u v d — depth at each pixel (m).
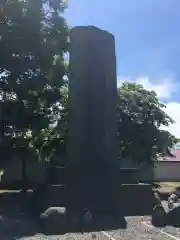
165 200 26.41
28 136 29.55
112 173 21.84
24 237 14.68
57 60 27.09
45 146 32.72
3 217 16.45
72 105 22.25
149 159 37.41
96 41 22.86
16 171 38.19
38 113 27.53
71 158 21.78
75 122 21.98
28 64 24.59
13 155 28.84
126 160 42.81
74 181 21.45
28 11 23.92
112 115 22.61
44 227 15.89
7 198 22.45
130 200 22.19
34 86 25.14
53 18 26.09
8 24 23.83
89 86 22.27
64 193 21.44
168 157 52.03
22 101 26.22
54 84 27.30
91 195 21.16
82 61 22.50
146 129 35.19
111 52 23.28
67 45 26.14
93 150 21.69
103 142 21.92
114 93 23.00
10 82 25.06
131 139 35.06
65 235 15.05
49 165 31.95
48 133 32.38
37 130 27.25
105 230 16.06
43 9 25.89
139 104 35.44
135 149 35.53
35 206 21.66
